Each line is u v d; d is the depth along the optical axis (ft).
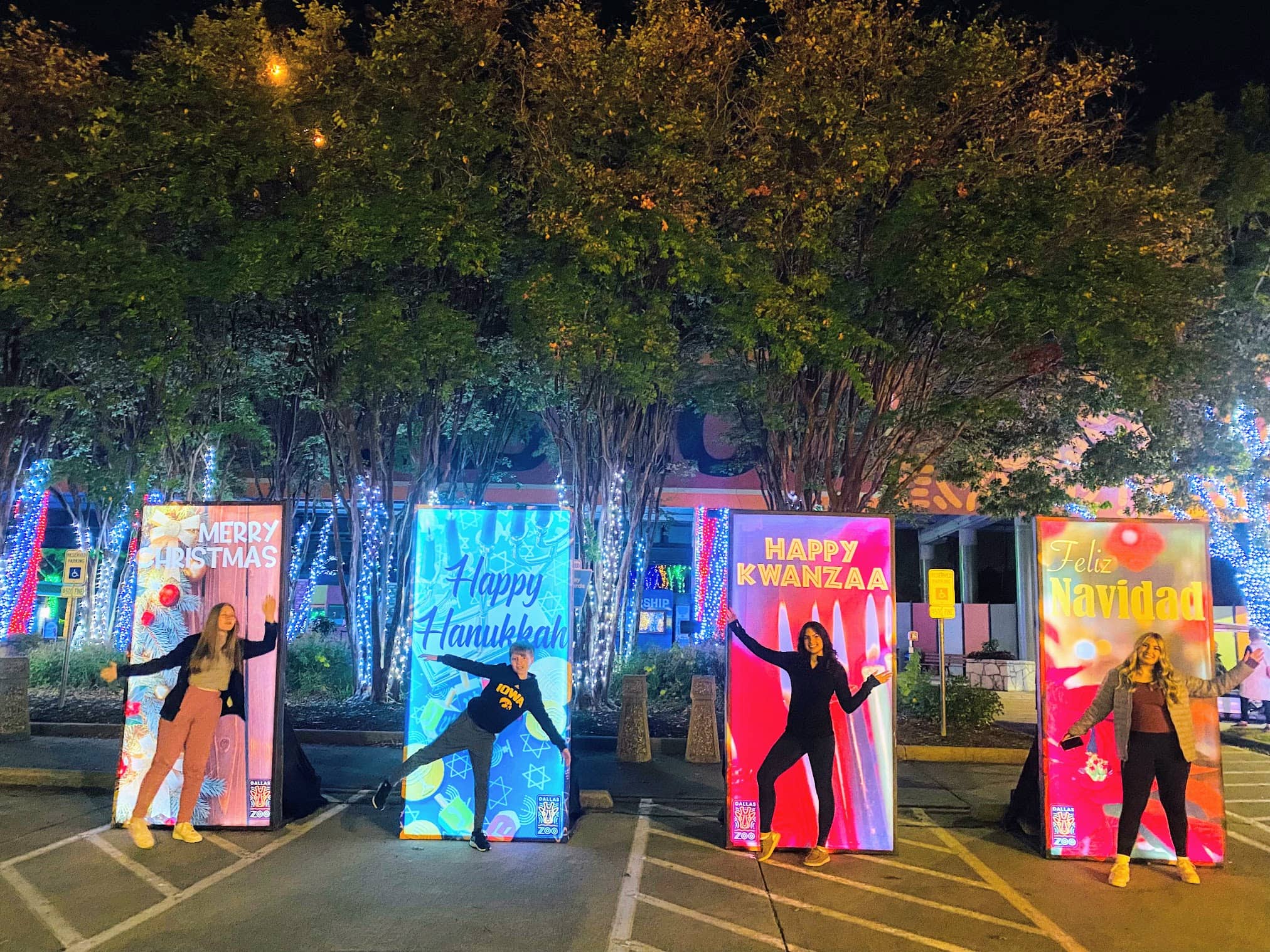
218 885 19.66
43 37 36.94
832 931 17.79
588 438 46.78
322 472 60.39
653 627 92.89
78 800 27.53
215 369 41.14
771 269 36.11
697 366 44.80
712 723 35.81
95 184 34.50
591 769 33.63
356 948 16.28
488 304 41.55
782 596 23.79
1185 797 21.50
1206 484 52.90
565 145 36.94
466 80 37.09
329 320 39.99
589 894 19.53
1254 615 52.19
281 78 37.22
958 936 17.62
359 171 35.94
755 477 74.49
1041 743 23.47
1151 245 36.29
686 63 37.27
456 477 48.91
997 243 33.17
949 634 88.22
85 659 48.67
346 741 37.78
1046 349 40.42
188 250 37.40
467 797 23.65
